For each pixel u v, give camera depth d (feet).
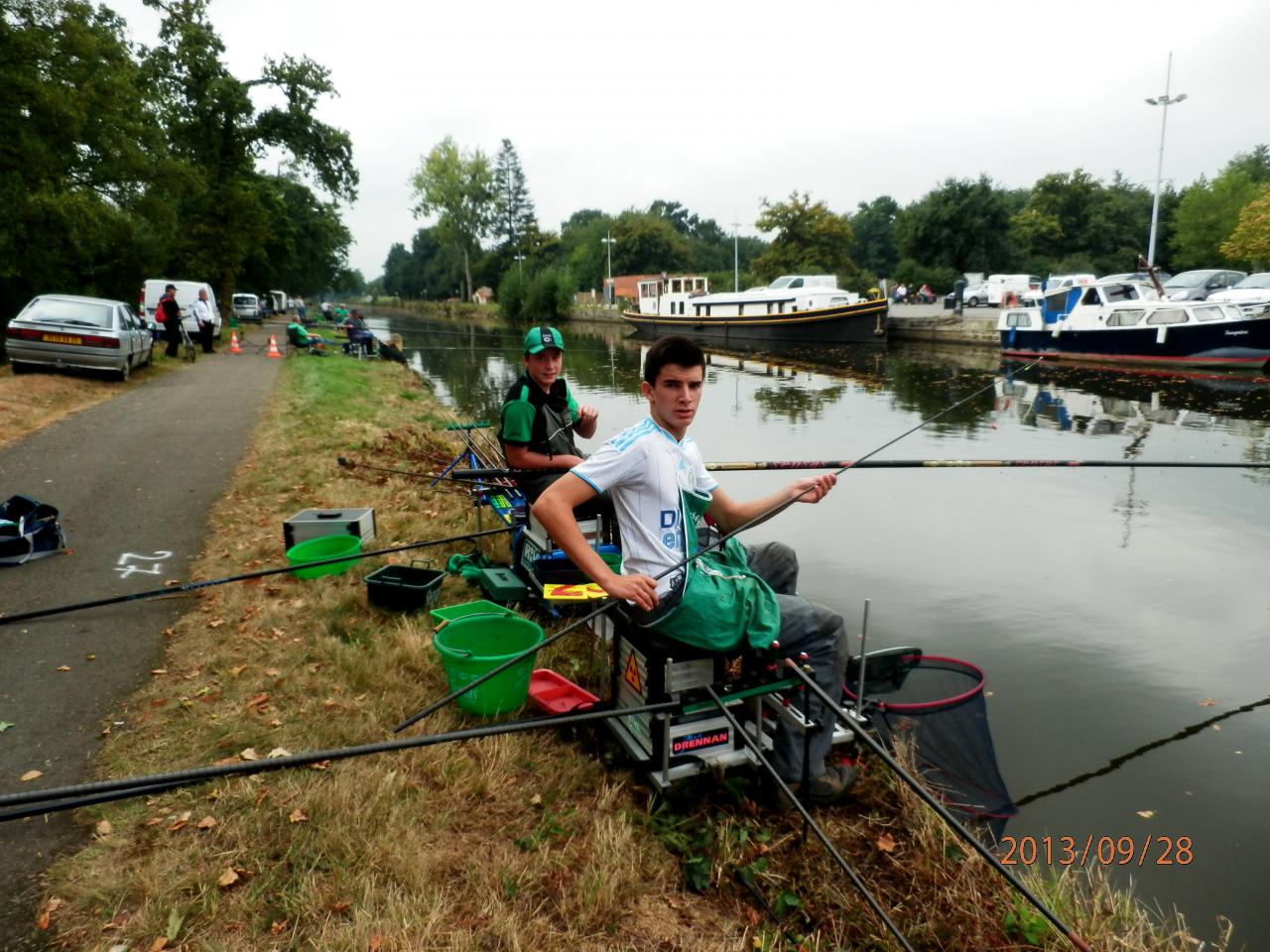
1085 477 32.91
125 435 30.81
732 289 204.33
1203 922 9.93
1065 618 18.76
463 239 277.23
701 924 8.70
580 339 144.66
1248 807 12.07
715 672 10.11
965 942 8.78
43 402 35.99
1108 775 12.85
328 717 11.71
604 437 42.68
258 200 124.88
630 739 10.72
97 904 8.29
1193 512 27.50
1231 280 88.63
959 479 32.42
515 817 10.03
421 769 10.69
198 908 8.27
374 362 69.05
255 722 11.53
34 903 8.32
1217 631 18.02
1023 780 12.71
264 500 22.85
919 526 25.90
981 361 85.51
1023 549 23.54
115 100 68.03
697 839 9.94
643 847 9.61
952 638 17.76
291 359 64.39
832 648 10.66
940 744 11.85
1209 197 143.84
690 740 10.37
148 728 11.38
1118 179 224.53
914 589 20.48
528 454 16.03
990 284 137.18
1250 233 97.86
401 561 17.97
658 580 9.50
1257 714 14.64
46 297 44.70
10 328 41.11
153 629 14.49
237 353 69.62
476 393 62.75
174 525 20.48
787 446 40.47
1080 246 200.64
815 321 107.86
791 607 10.64
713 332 124.16
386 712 11.91
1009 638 17.74
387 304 419.13
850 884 9.43
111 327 43.60
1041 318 82.64
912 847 10.21
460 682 11.74
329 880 8.68
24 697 12.16
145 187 76.59
